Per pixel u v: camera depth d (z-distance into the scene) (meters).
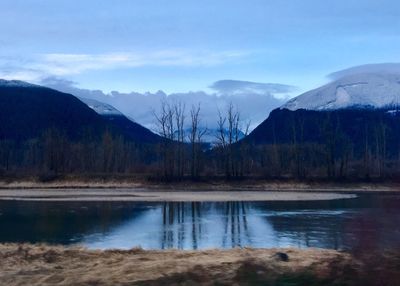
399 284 11.91
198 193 77.00
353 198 67.62
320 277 12.89
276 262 14.63
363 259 12.59
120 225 40.91
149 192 78.56
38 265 16.55
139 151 134.25
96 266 15.99
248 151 106.81
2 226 39.97
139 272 14.47
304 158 104.31
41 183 88.88
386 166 98.12
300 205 58.22
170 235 35.34
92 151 109.94
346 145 107.94
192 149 96.94
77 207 55.28
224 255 18.03
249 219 44.78
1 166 109.56
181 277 13.56
